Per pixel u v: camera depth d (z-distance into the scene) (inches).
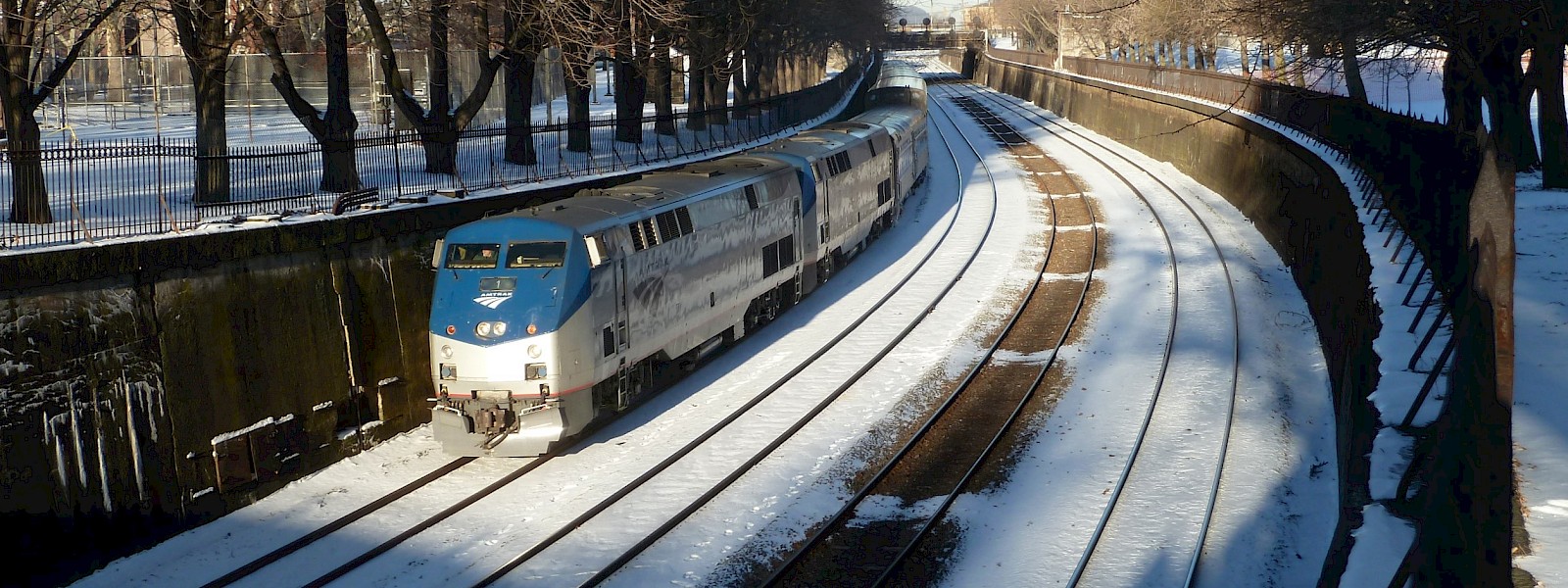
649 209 800.3
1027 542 571.8
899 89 2026.3
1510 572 370.0
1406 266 813.2
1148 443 705.0
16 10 727.7
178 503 617.9
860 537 589.9
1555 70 1151.6
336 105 954.7
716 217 886.4
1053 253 1316.4
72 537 569.3
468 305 692.1
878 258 1331.2
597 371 717.9
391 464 708.0
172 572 571.8
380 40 1005.8
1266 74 1936.5
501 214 782.5
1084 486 639.1
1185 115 1911.9
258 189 845.2
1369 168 1053.8
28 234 611.5
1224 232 1403.8
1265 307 1043.3
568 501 645.3
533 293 689.0
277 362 672.4
